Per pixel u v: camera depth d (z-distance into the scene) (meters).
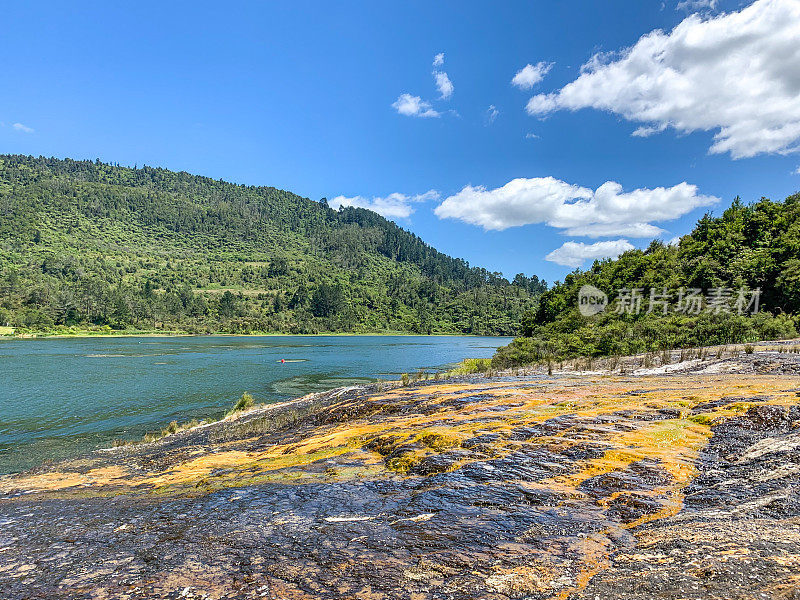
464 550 5.18
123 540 6.42
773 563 3.88
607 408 11.48
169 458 13.97
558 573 4.48
